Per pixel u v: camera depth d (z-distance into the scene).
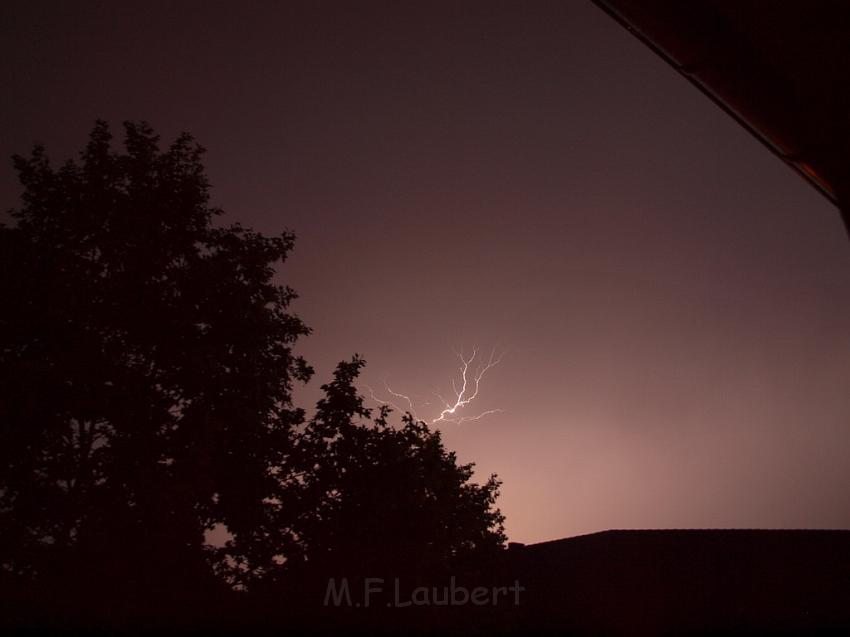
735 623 13.84
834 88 3.91
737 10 3.76
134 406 10.64
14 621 9.05
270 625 10.38
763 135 4.50
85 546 9.55
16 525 9.91
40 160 11.98
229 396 11.38
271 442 11.72
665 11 4.00
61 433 10.49
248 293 12.34
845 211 4.04
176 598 9.97
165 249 12.33
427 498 11.89
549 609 15.03
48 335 10.74
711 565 14.73
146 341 11.38
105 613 9.31
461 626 11.08
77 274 11.38
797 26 3.67
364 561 10.63
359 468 11.50
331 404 12.02
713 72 4.23
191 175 12.70
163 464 10.65
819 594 13.99
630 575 14.95
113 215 11.87
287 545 10.97
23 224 11.69
